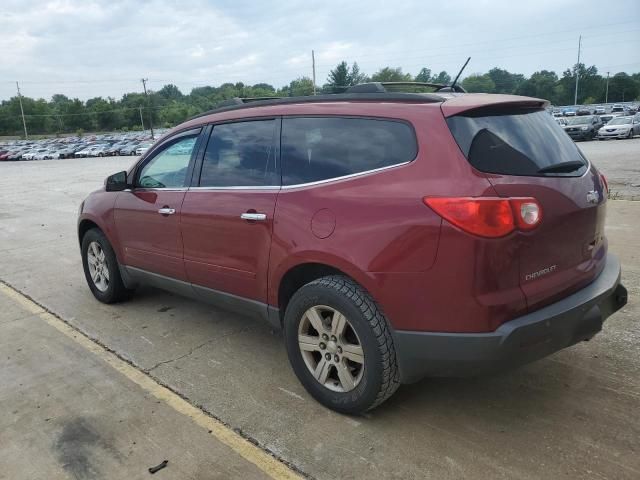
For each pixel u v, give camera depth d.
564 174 2.82
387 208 2.69
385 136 2.87
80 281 5.95
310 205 3.01
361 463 2.67
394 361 2.80
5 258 7.20
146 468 2.69
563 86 129.00
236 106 3.79
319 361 3.16
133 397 3.37
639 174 13.62
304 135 3.23
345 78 97.19
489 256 2.46
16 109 138.75
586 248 2.93
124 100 157.25
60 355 4.02
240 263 3.48
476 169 2.53
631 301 4.51
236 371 3.68
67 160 48.00
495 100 2.85
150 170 4.34
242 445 2.85
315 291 2.97
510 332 2.50
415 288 2.62
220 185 3.68
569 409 3.05
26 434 3.00
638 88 123.81
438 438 2.84
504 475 2.53
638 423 2.89
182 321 4.63
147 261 4.38
